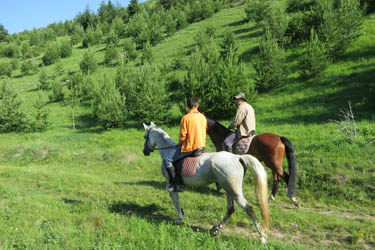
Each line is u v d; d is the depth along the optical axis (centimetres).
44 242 444
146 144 649
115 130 1928
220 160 490
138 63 3856
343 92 1662
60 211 605
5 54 7206
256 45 2955
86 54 3950
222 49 3002
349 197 673
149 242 436
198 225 567
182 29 5188
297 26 2588
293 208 656
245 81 1766
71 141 1658
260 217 586
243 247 418
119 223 515
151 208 669
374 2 2717
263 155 683
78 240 446
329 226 539
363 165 755
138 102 1930
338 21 2131
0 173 1079
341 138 995
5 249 409
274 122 1502
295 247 453
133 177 1005
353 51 2109
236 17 4678
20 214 569
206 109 1759
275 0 4500
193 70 1833
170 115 2000
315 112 1522
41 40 8169
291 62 2323
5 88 2377
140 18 6078
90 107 2791
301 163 839
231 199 518
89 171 1112
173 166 541
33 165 1303
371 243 478
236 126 725
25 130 2269
